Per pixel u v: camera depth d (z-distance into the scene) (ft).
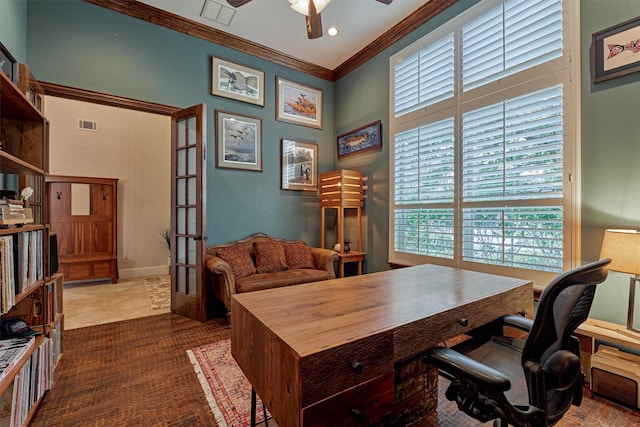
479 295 4.75
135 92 10.48
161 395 6.09
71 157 16.37
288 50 13.32
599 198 6.76
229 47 12.46
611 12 6.63
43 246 6.12
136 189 18.26
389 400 3.35
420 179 11.00
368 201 13.39
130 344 8.45
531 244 7.88
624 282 6.42
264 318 3.65
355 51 13.42
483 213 8.97
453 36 9.88
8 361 4.52
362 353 3.10
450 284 5.47
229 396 6.06
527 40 8.07
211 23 11.41
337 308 4.07
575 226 7.09
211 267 9.80
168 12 10.77
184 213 11.25
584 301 3.51
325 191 13.70
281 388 3.02
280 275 11.09
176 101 11.27
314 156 14.87
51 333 6.50
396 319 3.66
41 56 8.97
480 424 5.31
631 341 5.61
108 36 10.02
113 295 13.83
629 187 6.36
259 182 13.21
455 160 9.78
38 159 6.33
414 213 11.19
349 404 2.99
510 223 8.30
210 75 12.01
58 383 6.47
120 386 6.39
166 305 12.28
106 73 9.97
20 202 5.46
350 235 14.43
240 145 12.68
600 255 6.26
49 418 5.37
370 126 13.25
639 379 5.47
